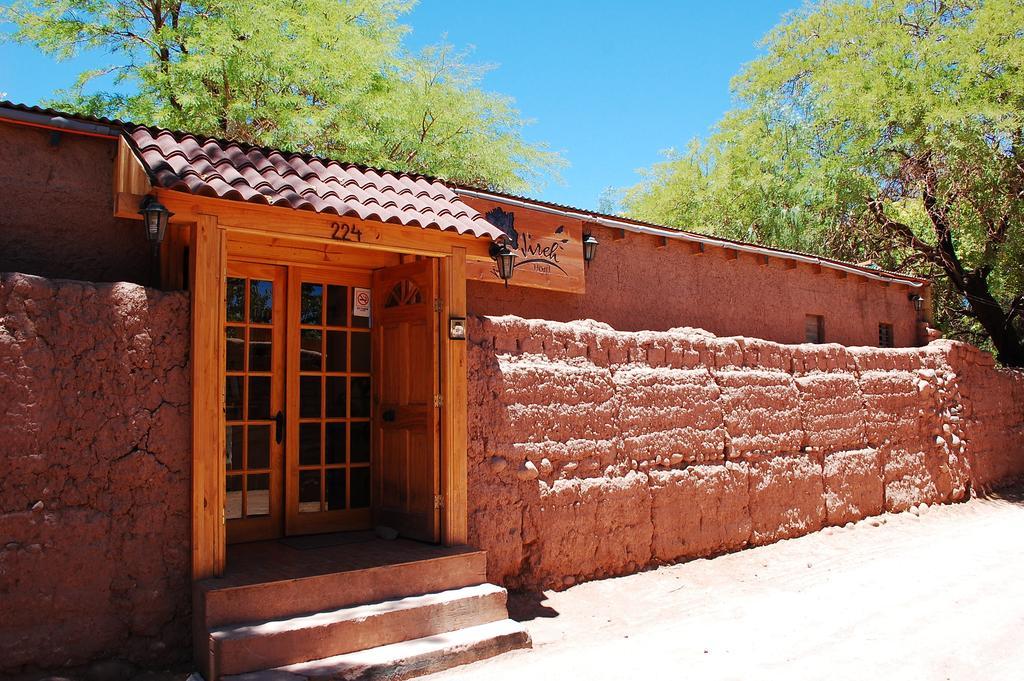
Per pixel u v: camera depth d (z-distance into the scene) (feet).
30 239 20.61
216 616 18.45
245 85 55.42
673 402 31.71
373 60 61.16
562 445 27.66
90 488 18.56
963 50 62.44
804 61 76.54
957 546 35.24
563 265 30.91
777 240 71.31
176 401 19.75
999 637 21.59
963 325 84.48
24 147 20.75
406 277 25.54
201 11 59.21
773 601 26.78
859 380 41.57
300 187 21.80
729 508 33.22
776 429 36.04
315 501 25.81
